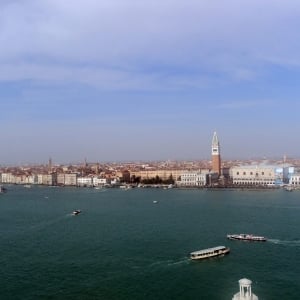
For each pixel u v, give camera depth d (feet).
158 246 575.38
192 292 387.96
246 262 488.02
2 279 427.33
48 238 641.40
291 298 370.73
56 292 389.80
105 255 524.11
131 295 381.60
